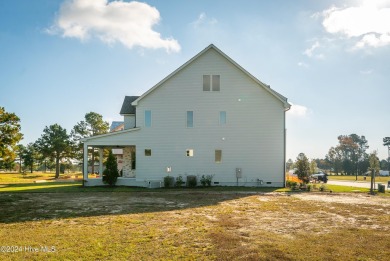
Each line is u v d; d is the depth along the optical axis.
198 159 25.70
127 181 25.92
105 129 56.31
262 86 25.58
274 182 25.28
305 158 24.39
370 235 8.91
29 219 11.52
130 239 8.48
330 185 29.36
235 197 18.34
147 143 25.84
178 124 25.94
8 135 36.88
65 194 20.27
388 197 18.62
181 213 12.70
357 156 104.50
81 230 9.57
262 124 25.64
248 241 8.27
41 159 58.88
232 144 25.66
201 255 7.09
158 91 26.20
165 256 7.03
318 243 8.06
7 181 40.62
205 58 26.22
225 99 25.94
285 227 10.05
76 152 56.19
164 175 25.64
